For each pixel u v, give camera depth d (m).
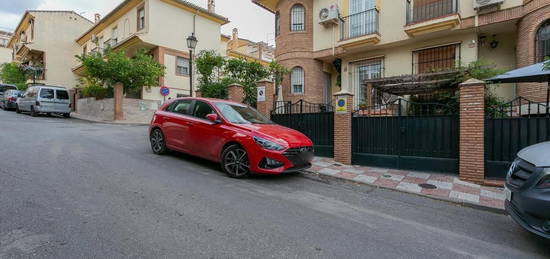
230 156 5.62
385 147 7.36
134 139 9.47
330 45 13.19
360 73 13.16
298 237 3.18
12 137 8.25
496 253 3.07
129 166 5.73
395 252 2.98
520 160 3.34
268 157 5.20
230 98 9.85
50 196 3.81
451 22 9.77
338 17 12.70
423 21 10.25
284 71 12.96
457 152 6.48
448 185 5.77
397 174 6.64
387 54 12.24
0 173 4.64
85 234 2.90
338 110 7.84
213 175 5.60
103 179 4.73
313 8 13.82
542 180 2.87
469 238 3.44
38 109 16.11
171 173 5.46
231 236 3.08
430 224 3.86
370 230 3.53
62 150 6.79
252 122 6.20
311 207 4.23
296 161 5.45
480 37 10.76
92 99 19.19
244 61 11.94
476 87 5.99
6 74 31.39
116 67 15.62
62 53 28.19
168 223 3.28
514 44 10.28
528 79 6.91
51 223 3.07
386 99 11.62
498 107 7.17
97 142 8.38
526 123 5.71
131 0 19.36
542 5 8.38
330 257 2.78
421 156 6.90
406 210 4.41
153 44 18.72
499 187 5.66
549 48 8.38
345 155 7.68
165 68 18.17
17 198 3.67
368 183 5.85
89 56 15.70
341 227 3.56
